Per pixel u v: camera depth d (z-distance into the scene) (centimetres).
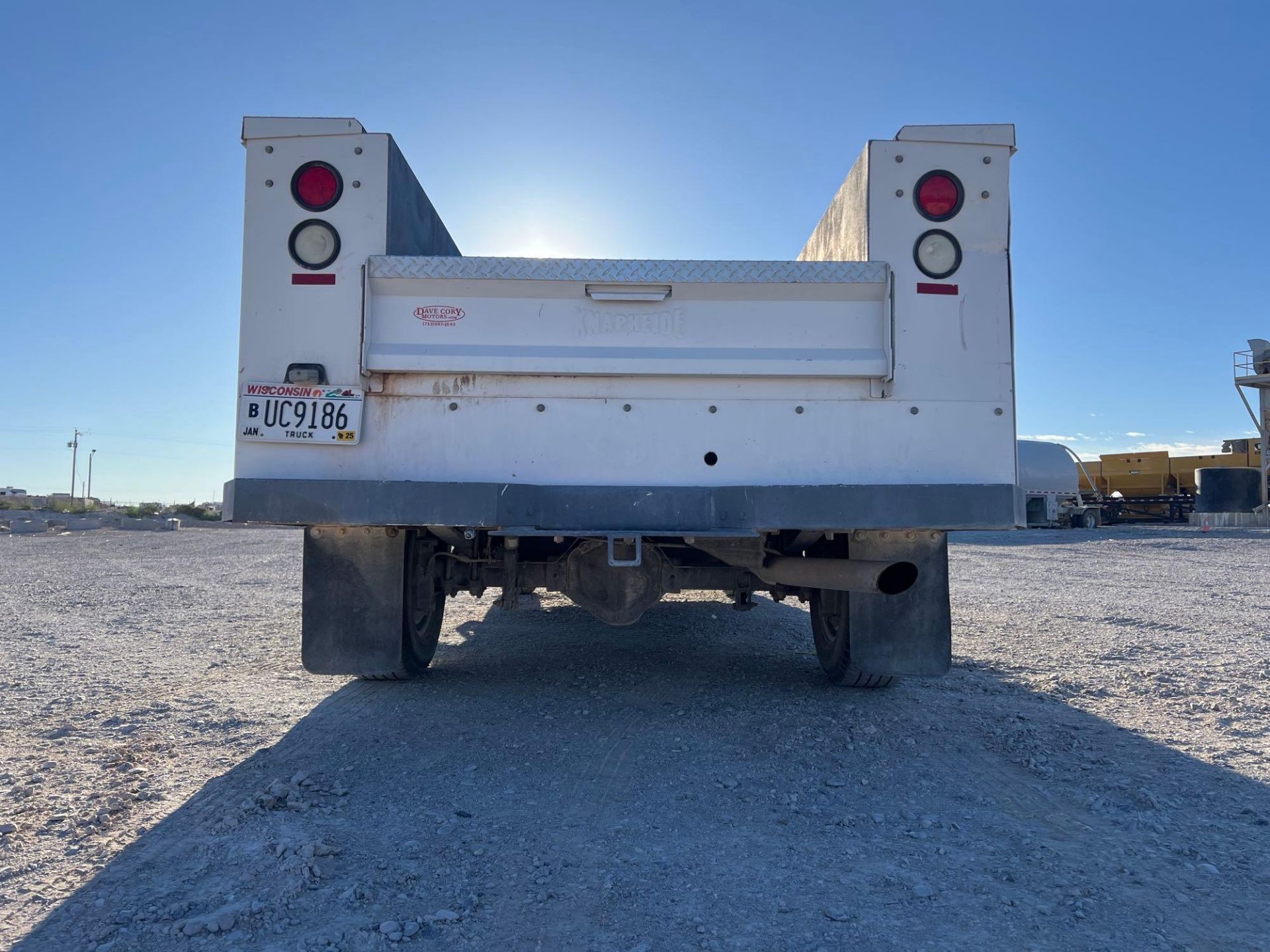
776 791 370
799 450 407
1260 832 329
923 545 475
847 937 250
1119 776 391
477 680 562
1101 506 4016
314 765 396
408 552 484
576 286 405
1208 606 1000
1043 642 750
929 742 438
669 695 525
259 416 401
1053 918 262
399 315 406
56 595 1141
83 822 328
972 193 415
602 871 293
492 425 405
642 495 398
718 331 409
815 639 564
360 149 407
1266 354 3703
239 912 259
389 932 249
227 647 725
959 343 413
